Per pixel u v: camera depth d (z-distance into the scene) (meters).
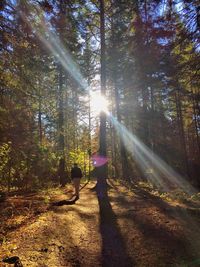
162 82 15.58
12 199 15.34
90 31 22.47
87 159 38.53
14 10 11.65
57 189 22.47
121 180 30.84
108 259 7.28
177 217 11.05
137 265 6.88
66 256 7.35
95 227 10.23
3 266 6.15
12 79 12.19
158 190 20.64
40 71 12.86
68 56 22.03
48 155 18.36
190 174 34.88
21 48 12.05
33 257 7.06
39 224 10.31
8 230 9.59
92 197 17.98
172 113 42.00
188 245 7.98
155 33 13.62
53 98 14.92
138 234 9.13
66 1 14.64
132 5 18.62
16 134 13.06
